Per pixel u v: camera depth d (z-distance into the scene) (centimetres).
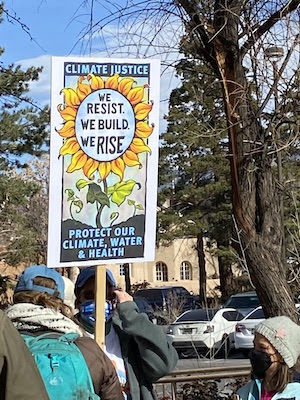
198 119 700
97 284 396
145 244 417
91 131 408
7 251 3212
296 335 378
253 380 382
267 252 564
